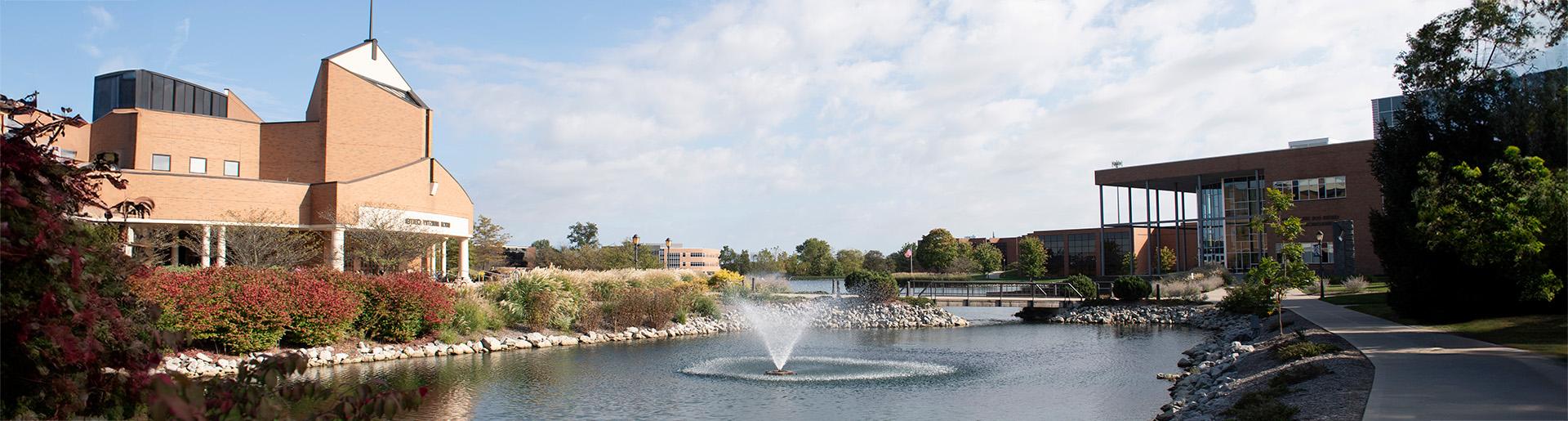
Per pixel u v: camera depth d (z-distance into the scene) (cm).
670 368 2031
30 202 509
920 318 3731
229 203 3844
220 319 1902
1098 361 2225
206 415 486
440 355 2294
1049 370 2009
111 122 4684
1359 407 1010
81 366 550
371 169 5053
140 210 657
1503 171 1773
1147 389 1711
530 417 1412
